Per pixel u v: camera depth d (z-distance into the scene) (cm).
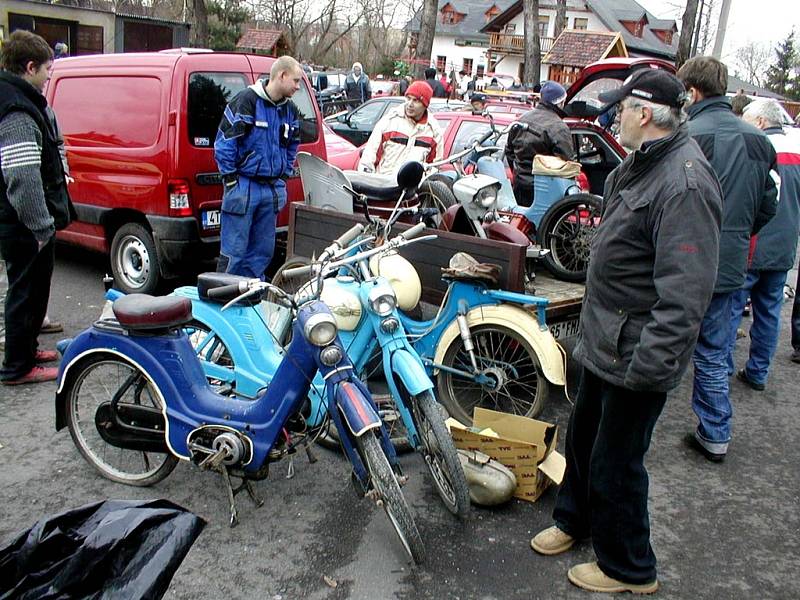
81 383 381
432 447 347
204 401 350
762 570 337
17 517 347
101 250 693
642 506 303
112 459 396
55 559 190
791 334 662
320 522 355
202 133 624
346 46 5988
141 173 628
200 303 415
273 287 353
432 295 482
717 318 426
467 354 453
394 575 319
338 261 361
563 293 500
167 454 368
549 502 381
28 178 439
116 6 3588
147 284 656
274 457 346
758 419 507
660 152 271
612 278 282
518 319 426
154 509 198
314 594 305
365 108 1200
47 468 392
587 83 746
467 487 332
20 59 444
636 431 288
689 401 530
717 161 411
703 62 426
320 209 567
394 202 592
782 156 500
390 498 301
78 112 674
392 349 352
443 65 5625
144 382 371
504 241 465
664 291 262
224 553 329
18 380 491
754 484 417
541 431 384
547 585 317
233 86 649
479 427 400
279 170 592
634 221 273
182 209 618
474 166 629
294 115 602
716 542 358
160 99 616
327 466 406
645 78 273
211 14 3809
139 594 179
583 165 742
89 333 367
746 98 689
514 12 5756
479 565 328
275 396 337
